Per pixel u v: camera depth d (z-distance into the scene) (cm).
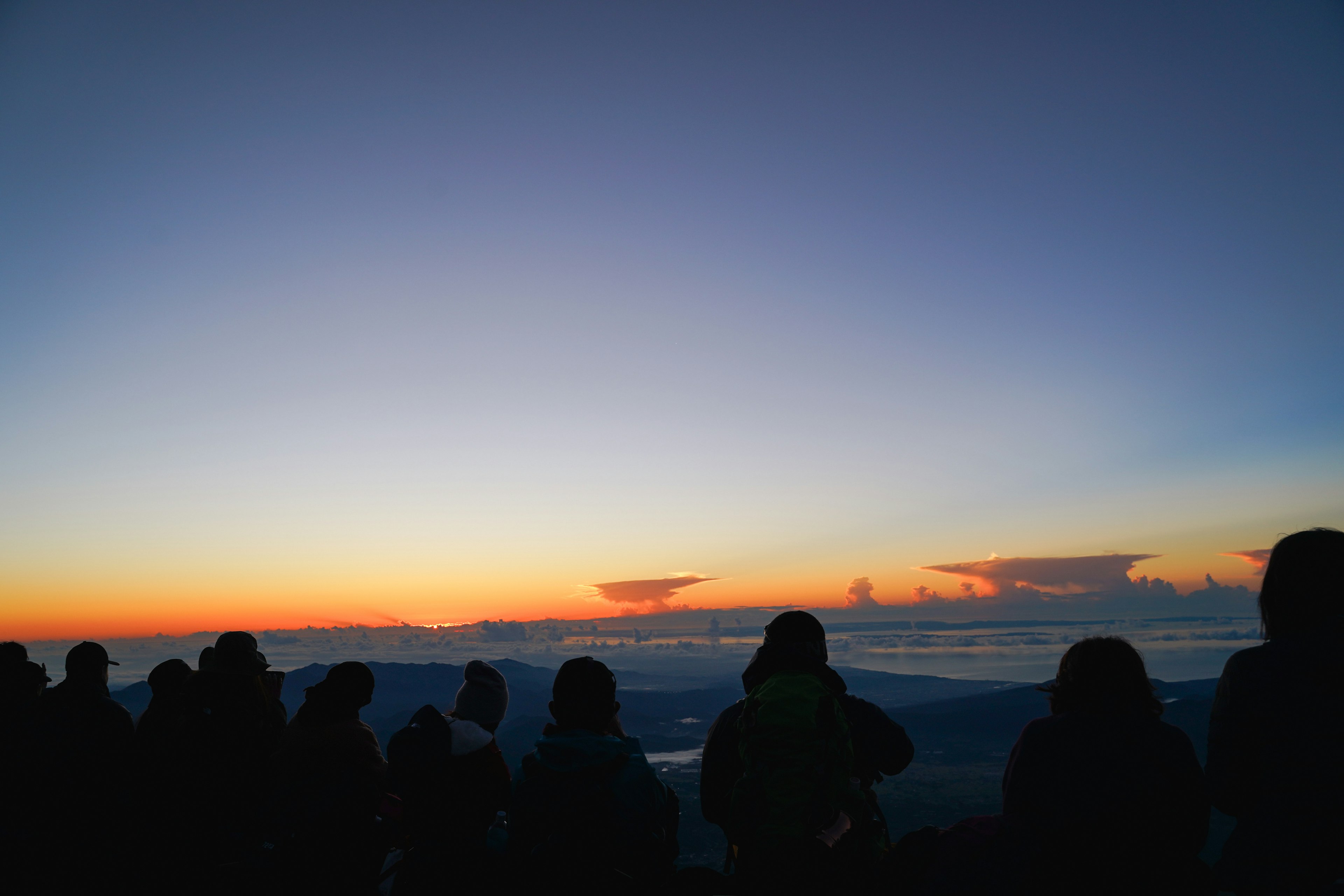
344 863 496
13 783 545
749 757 409
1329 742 337
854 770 421
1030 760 400
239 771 549
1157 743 375
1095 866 361
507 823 444
